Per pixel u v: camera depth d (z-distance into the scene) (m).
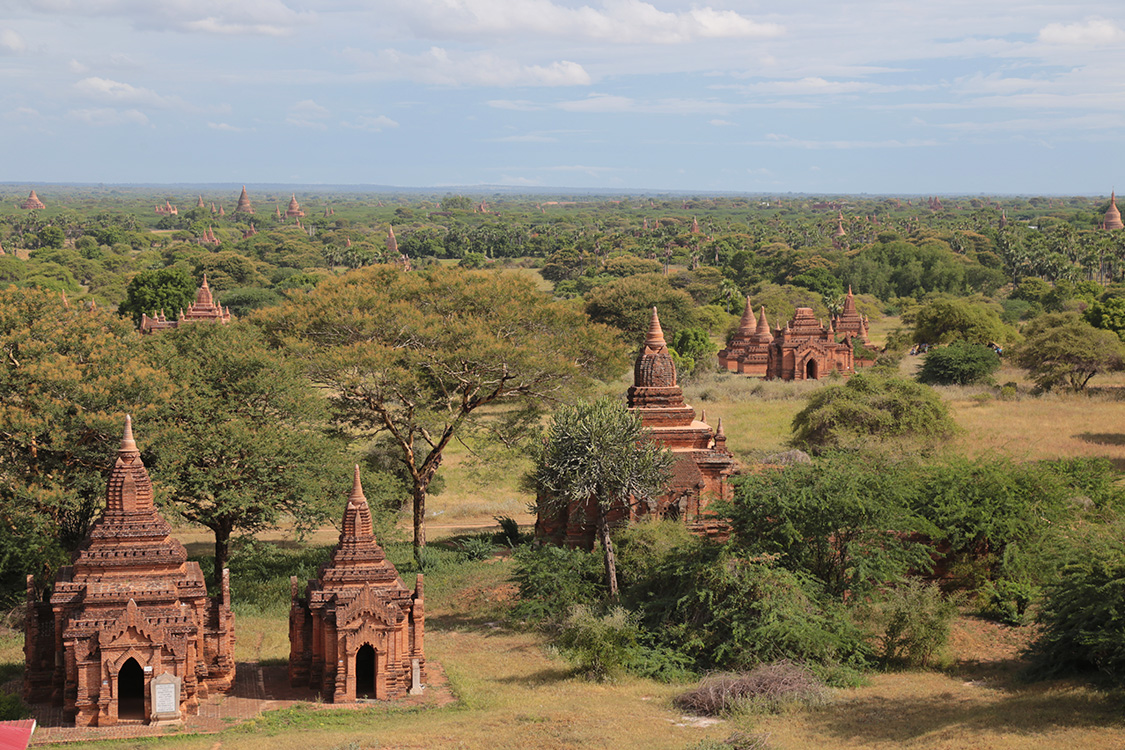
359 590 24.20
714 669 26.25
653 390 38.69
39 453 34.12
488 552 41.00
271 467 36.19
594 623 27.70
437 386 44.03
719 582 27.88
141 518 23.22
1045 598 26.11
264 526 39.31
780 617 26.62
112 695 21.70
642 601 30.77
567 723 21.66
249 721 22.06
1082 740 18.95
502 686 25.66
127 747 20.31
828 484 29.66
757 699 23.06
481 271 45.75
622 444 32.28
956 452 43.75
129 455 23.34
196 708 22.59
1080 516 33.19
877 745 19.62
